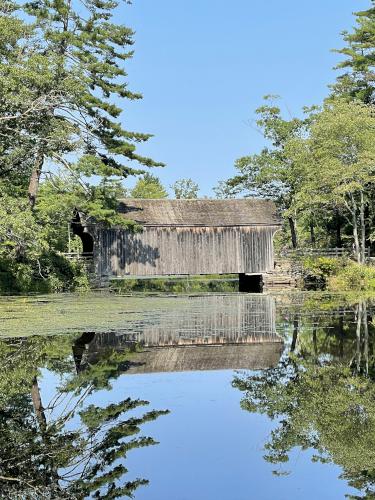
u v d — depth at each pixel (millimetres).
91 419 10250
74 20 34688
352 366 14266
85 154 33688
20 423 10062
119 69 34250
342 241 48406
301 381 12844
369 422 9891
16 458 8766
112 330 19281
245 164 46875
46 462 8555
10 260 32781
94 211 34750
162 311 25203
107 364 14570
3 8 29078
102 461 8469
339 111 38844
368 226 43000
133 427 9805
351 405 10875
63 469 8328
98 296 31797
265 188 47219
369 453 8539
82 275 36281
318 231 54906
